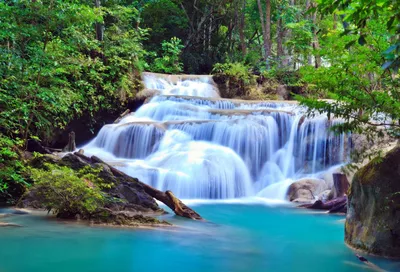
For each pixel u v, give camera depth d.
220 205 10.63
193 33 30.72
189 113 16.31
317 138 14.30
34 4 10.00
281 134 14.97
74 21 11.12
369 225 5.64
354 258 5.38
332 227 7.77
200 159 12.54
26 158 10.21
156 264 4.84
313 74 5.86
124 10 21.95
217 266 4.86
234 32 34.53
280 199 12.14
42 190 7.85
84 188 7.38
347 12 4.02
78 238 5.97
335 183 10.42
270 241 6.40
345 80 5.48
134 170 11.53
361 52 5.43
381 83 5.72
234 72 22.22
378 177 5.57
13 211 7.97
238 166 13.05
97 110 16.59
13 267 4.50
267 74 22.95
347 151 13.45
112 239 5.99
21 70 9.80
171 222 7.68
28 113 10.73
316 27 23.91
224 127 14.43
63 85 13.19
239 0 31.56
